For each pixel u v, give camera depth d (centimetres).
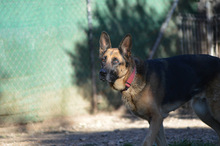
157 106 512
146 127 856
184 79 536
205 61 555
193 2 1161
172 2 1123
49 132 838
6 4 887
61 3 954
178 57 558
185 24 1127
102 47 564
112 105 1031
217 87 547
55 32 949
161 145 524
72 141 705
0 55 881
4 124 885
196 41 1136
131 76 511
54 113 950
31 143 687
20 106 905
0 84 882
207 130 770
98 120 948
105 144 655
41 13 928
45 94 939
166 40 1113
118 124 908
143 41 1074
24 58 909
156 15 1101
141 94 506
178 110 1062
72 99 978
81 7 984
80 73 990
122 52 521
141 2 1077
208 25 1130
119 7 1045
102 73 510
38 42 927
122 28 1047
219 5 1137
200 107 583
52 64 948
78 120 946
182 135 718
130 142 663
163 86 520
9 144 678
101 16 1014
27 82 914
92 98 1006
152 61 542
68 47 970
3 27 883
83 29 991
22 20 905
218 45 1129
